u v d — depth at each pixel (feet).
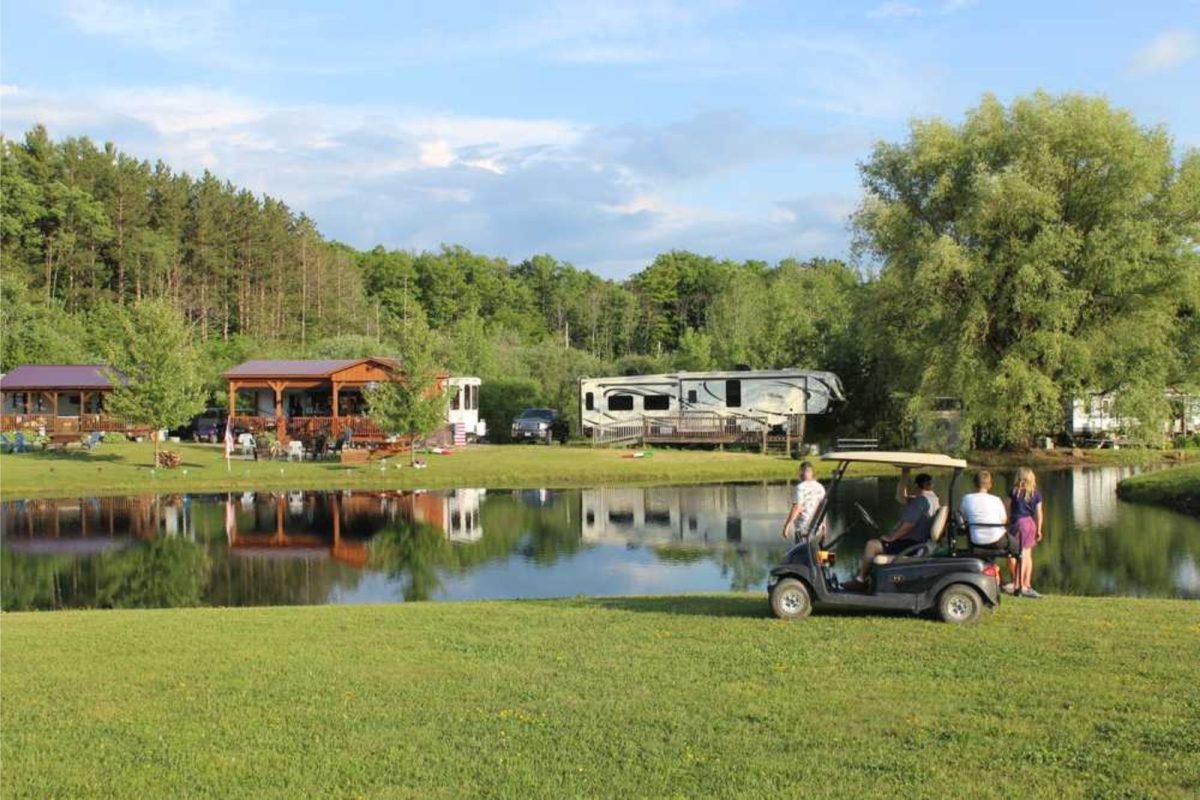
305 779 21.56
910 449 146.10
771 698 26.50
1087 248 122.01
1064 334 120.16
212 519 88.84
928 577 35.86
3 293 201.36
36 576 64.49
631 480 116.78
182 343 125.39
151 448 145.59
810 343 171.83
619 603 44.21
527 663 31.32
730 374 148.97
